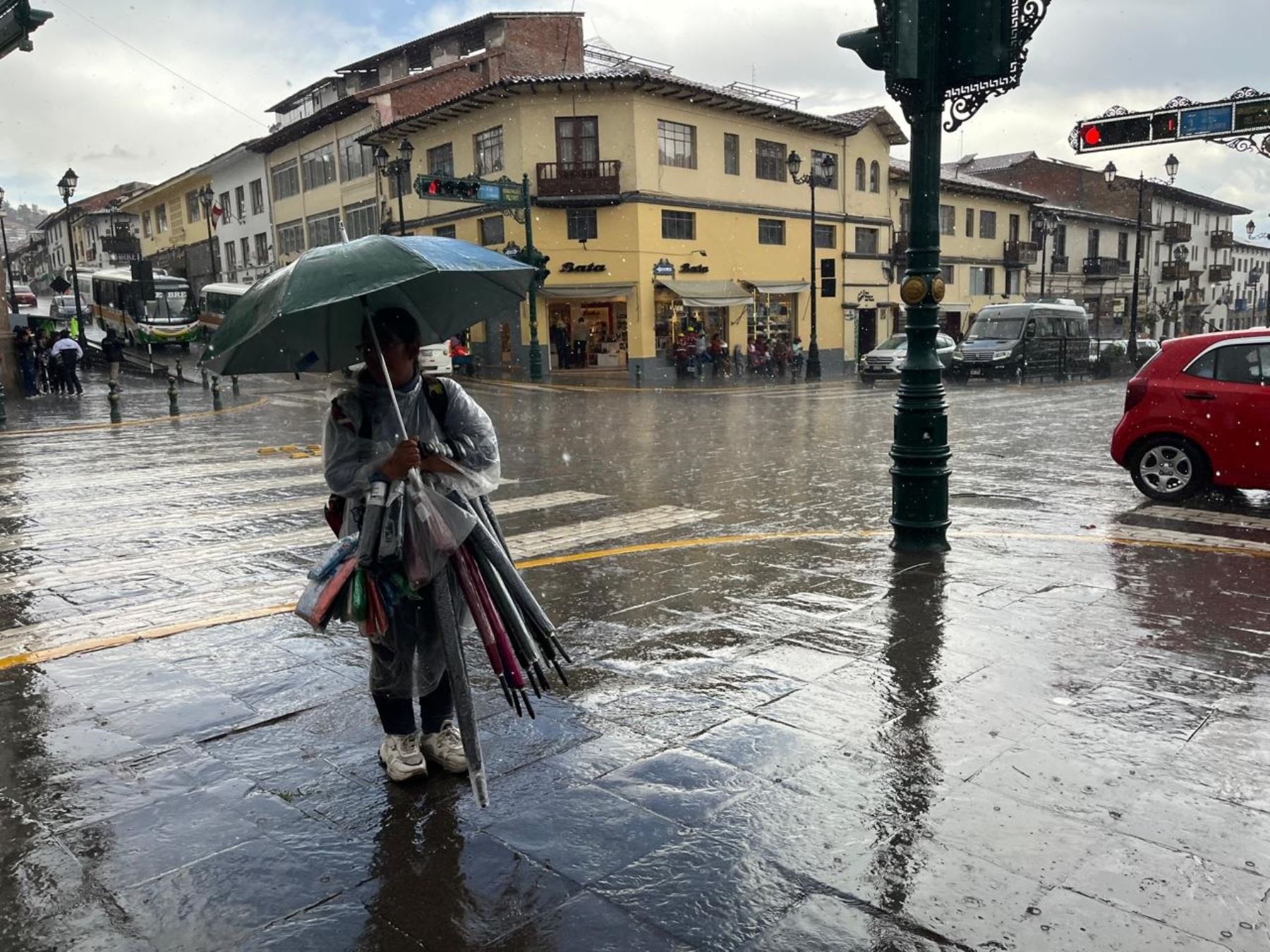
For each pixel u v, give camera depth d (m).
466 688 2.91
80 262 80.56
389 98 38.19
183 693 4.22
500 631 3.03
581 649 4.68
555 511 8.52
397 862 2.83
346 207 41.59
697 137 33.72
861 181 41.59
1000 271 49.81
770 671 4.35
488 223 33.84
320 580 3.00
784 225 37.78
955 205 46.06
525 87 30.72
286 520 8.15
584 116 31.72
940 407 6.54
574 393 25.84
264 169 47.94
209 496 9.35
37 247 95.12
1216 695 4.00
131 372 32.16
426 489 2.92
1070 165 60.25
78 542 7.38
